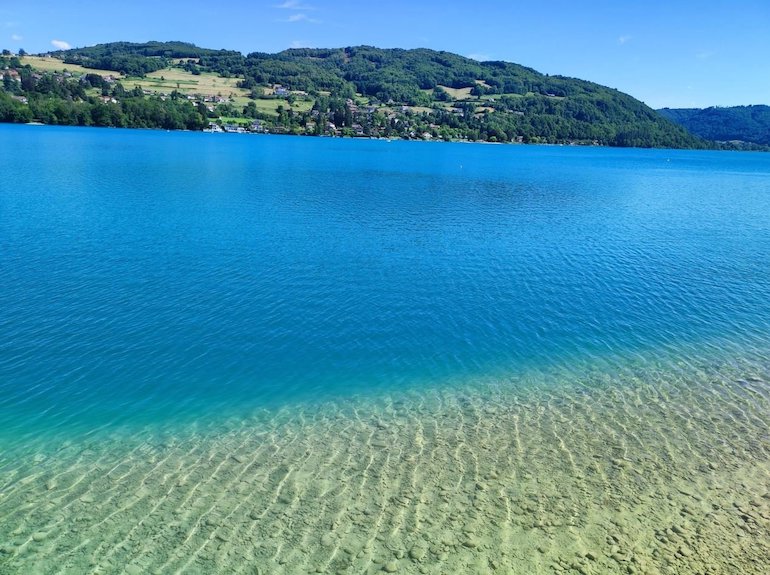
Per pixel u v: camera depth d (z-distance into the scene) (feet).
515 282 92.38
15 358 58.49
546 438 46.98
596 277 97.19
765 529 36.91
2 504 37.37
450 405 52.29
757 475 42.63
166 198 162.40
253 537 35.14
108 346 62.28
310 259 101.45
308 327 69.97
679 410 52.19
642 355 64.69
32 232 112.78
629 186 267.80
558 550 34.68
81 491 38.86
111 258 96.37
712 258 115.14
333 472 41.65
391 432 47.39
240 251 104.88
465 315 76.07
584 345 67.21
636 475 42.24
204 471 41.45
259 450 44.32
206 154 335.67
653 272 102.06
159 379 55.42
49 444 44.34
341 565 33.22
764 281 98.02
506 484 40.81
